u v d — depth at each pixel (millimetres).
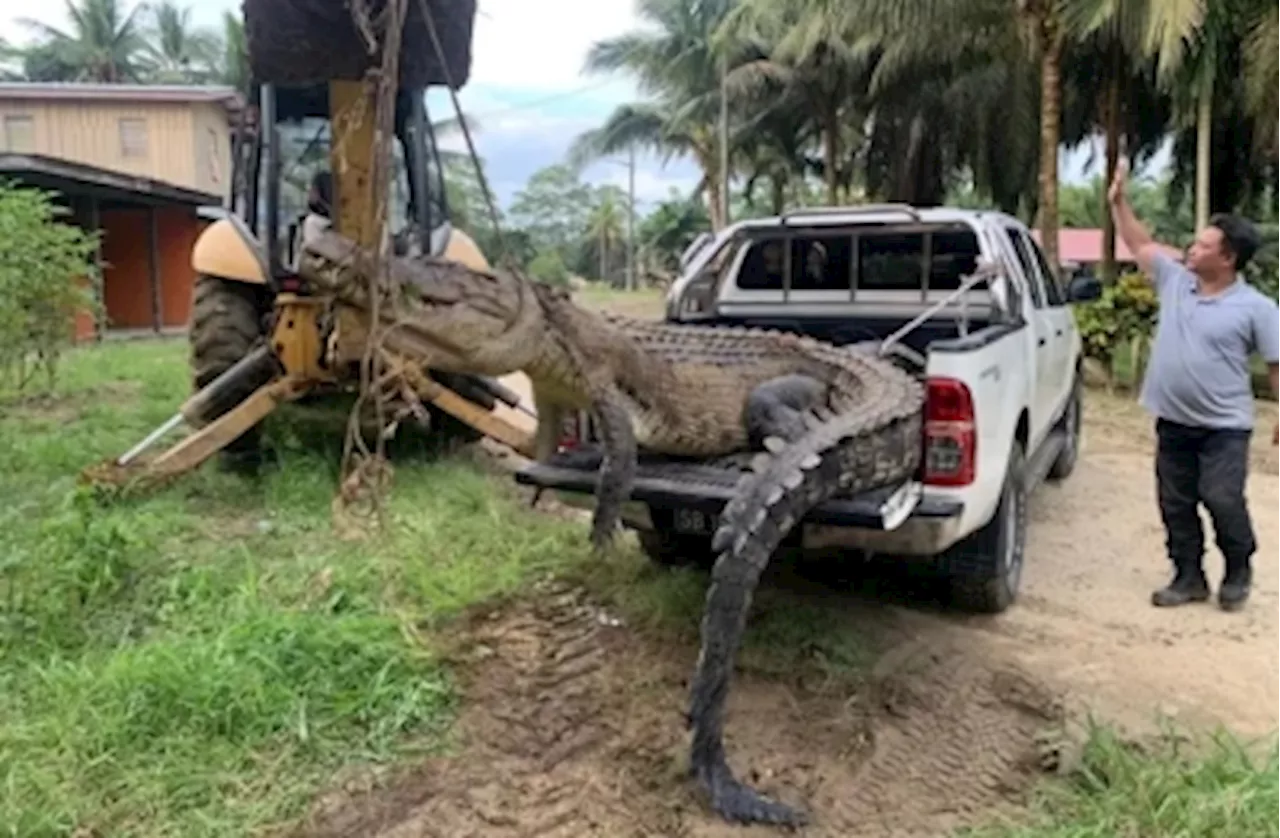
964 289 4832
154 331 18391
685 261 5645
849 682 3705
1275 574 5004
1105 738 3219
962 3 14594
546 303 3182
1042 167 13523
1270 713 3570
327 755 3115
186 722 3160
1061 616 4469
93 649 3750
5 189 9000
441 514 5410
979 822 2902
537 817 2900
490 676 3707
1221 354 4352
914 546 3750
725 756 3201
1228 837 2688
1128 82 16484
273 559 4699
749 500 2998
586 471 3963
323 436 6707
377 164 2846
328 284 2783
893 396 3662
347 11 4383
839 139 26328
